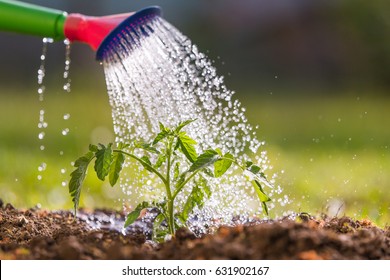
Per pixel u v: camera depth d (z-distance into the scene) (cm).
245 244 342
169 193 407
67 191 715
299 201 620
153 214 505
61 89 1783
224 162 400
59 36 487
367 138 1133
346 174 816
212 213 461
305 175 795
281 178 723
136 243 402
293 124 1303
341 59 1766
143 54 456
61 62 1939
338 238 351
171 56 464
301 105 1562
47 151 1013
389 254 355
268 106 1545
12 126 1268
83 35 477
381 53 1667
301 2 1858
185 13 1950
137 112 462
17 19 487
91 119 1341
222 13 1936
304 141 1125
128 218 397
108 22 472
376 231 387
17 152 984
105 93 1703
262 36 1906
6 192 682
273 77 1861
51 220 489
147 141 459
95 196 693
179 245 362
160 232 414
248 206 518
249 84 1844
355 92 1709
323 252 337
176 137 409
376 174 806
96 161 392
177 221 447
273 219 501
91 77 1861
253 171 396
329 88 1769
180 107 454
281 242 335
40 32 487
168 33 471
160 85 456
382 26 1658
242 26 1923
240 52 1903
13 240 420
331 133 1201
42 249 371
